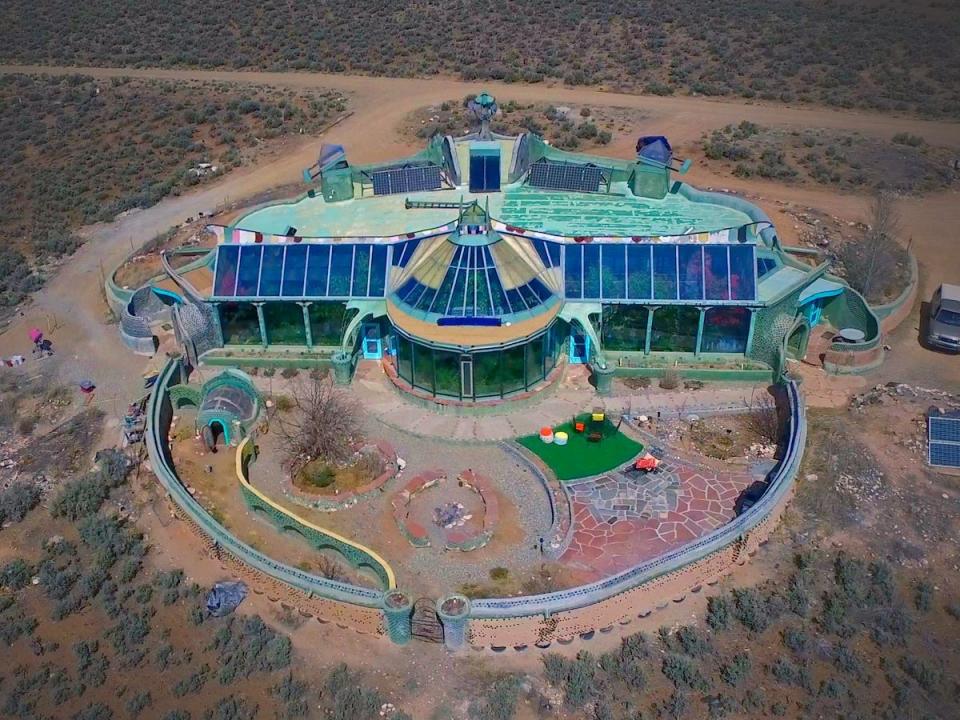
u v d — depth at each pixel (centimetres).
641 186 5681
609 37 11956
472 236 4744
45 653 3441
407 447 4500
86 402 5025
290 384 5006
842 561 3712
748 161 8356
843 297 5419
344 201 5778
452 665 3322
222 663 3359
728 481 4203
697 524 3941
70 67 11750
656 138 5641
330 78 11150
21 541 4022
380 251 5000
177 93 10562
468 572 3728
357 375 5075
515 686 3219
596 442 4466
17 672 3353
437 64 11438
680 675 3219
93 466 4462
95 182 8356
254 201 7788
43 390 5150
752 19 12194
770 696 3162
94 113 9950
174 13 13550
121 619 3562
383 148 8994
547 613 3275
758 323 4850
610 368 4769
